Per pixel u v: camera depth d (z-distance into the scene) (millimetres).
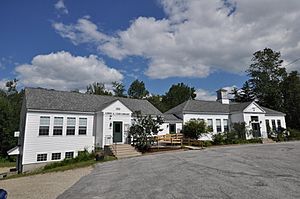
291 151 18812
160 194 7961
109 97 31078
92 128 25422
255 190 7734
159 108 63031
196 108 35125
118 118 25781
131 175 11875
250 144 28953
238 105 37969
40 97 23781
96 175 12859
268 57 56156
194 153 20141
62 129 23344
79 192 9141
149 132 24562
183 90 71375
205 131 30172
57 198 8484
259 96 56469
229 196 7258
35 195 9117
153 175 11406
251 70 58438
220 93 41281
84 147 24391
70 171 15180
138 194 8188
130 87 70312
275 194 7199
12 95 59562
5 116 39000
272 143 29766
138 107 31359
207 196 7395
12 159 37000
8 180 13844
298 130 42125
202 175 10633
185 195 7652
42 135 22000
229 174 10555
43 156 21688
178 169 12570
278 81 53844
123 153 21734
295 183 8422
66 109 23656
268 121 38719
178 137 28281
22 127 23953
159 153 21984
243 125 33781
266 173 10398
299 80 48281
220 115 36531
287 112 47938
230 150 21375
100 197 8195
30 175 15297
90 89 62625
